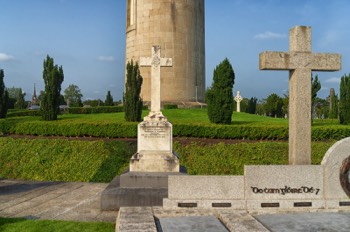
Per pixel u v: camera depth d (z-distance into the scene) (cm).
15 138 1903
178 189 774
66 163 1631
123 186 1012
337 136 1930
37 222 801
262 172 780
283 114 6012
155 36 3341
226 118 2052
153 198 936
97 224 801
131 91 2169
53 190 1221
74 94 10644
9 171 1606
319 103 6538
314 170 783
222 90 2067
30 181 1412
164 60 1198
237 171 1600
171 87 3347
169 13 3341
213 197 775
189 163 1653
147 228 612
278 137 1920
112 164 1609
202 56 3594
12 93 10844
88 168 1584
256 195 777
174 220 703
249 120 2470
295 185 780
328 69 843
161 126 1143
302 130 835
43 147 1767
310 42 838
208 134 1925
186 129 1930
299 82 835
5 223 789
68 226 779
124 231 596
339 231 625
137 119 2170
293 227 651
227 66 2080
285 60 830
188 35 3412
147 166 1094
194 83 3466
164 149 1138
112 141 1812
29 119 2380
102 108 3409
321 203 775
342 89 2470
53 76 2294
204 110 2975
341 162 783
